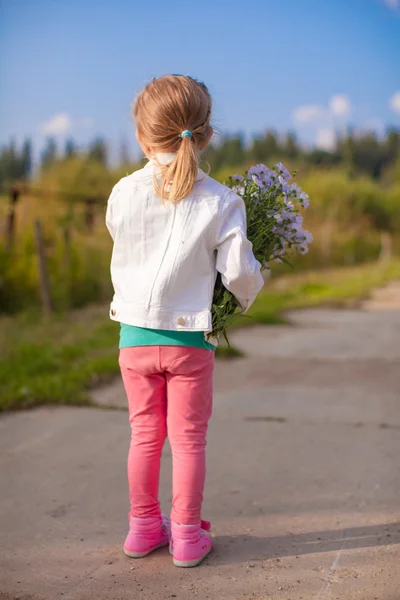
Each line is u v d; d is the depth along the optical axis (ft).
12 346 19.92
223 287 7.42
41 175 44.52
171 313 7.13
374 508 9.04
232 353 20.33
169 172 7.20
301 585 7.01
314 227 72.23
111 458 11.10
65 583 7.12
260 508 9.09
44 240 31.50
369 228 86.99
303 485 9.91
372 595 6.79
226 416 13.71
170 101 7.30
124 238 7.41
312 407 14.42
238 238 7.04
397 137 233.14
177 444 7.51
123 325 7.58
